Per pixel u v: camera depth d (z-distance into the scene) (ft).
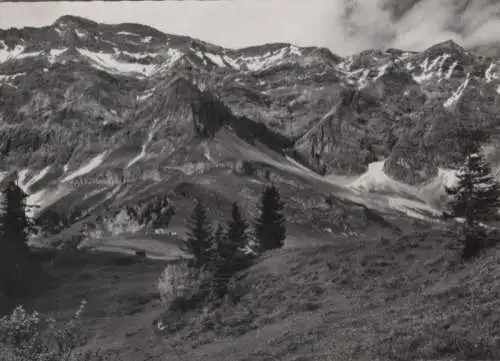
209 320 152.97
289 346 105.81
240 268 203.31
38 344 74.69
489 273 117.19
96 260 356.38
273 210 297.74
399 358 75.66
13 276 264.31
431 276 136.15
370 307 124.06
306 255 196.03
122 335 167.43
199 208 221.25
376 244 183.62
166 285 195.62
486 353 70.03
